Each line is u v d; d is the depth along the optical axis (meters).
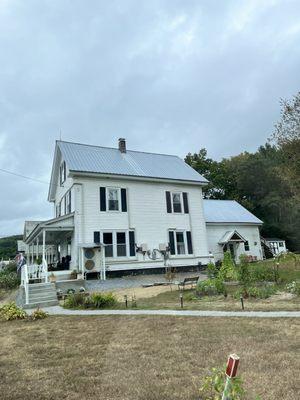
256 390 5.05
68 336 9.29
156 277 24.25
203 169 55.00
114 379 5.85
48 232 24.84
